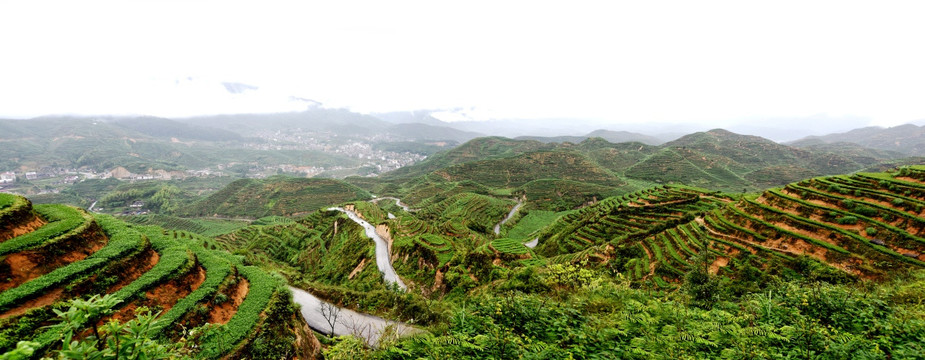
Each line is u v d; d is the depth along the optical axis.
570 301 19.41
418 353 10.97
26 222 22.25
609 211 101.25
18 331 16.86
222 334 21.31
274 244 134.38
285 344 23.66
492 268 61.34
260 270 30.80
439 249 77.06
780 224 50.72
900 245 39.16
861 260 39.88
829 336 10.45
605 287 24.75
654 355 10.01
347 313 43.66
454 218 151.62
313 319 41.94
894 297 16.72
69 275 20.23
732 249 50.69
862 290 20.02
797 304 14.57
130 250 24.08
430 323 33.34
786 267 41.97
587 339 11.25
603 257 66.50
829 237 44.72
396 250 87.19
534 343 10.56
